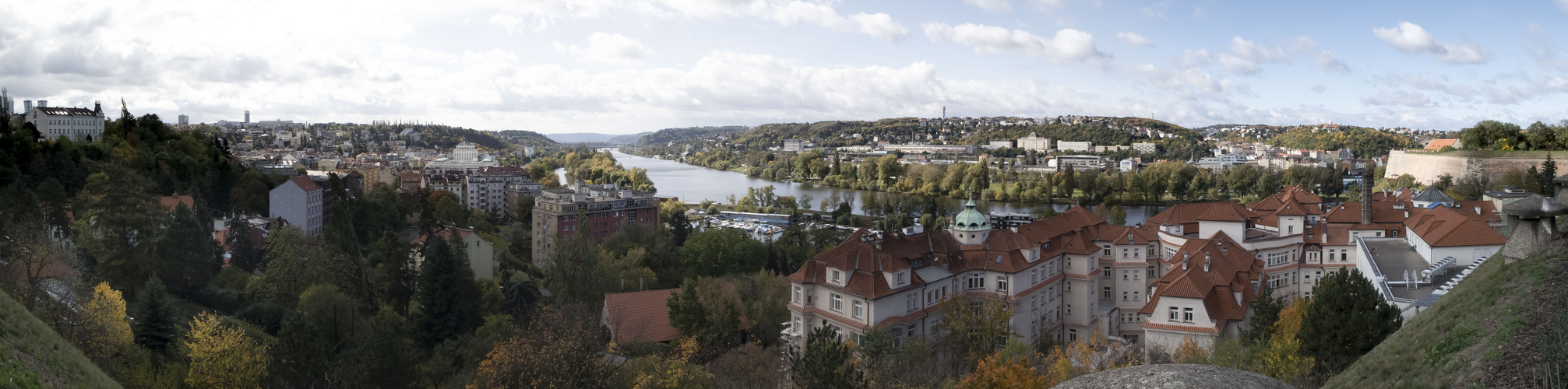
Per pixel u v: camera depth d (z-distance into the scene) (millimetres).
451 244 152500
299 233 148250
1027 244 116250
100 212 126375
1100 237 133625
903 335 102938
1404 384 45406
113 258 120812
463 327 120188
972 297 112438
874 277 98625
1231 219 134500
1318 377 63469
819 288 106500
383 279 136375
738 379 88375
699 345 106562
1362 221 138250
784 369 86375
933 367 82438
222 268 148875
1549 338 39656
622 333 111375
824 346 67625
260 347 83125
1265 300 87938
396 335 80125
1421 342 50281
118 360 75812
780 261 184000
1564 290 45188
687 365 86875
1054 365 82500
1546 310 43688
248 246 153625
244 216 198750
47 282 87688
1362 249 119250
